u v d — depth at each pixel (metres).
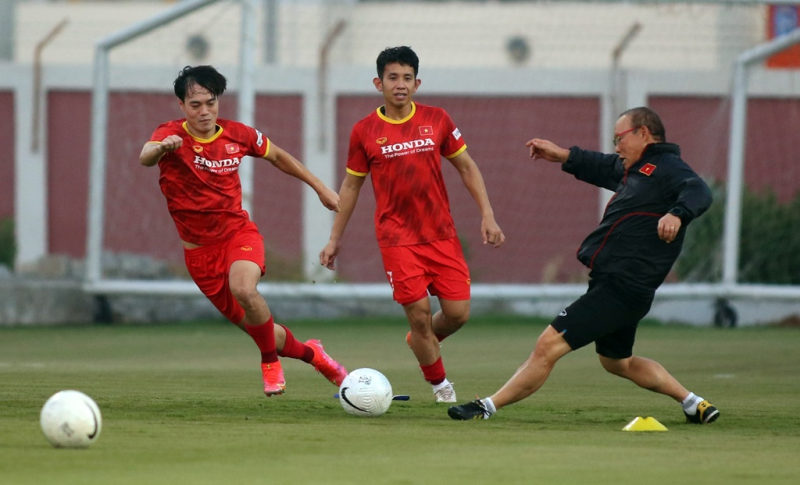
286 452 17.53
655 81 76.75
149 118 77.25
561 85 78.25
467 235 77.94
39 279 68.94
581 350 48.97
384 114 27.53
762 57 67.19
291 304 69.19
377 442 18.83
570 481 15.06
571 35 89.38
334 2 91.94
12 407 24.12
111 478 14.94
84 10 103.88
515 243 78.56
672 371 38.12
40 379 32.69
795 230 72.44
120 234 76.69
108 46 63.38
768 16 83.19
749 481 15.16
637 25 76.94
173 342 52.62
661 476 15.52
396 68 26.84
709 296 66.94
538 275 78.50
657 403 26.97
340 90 79.44
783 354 46.22
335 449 17.94
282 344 26.12
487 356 45.34
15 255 79.94
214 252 26.25
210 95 25.17
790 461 16.98
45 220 83.88
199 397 27.06
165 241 77.12
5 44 104.50
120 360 42.47
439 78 78.44
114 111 76.69
